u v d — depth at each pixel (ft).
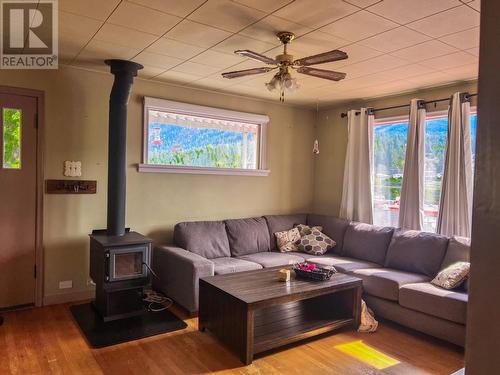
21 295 12.14
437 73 12.53
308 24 8.75
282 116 18.08
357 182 16.75
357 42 9.83
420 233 13.21
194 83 14.51
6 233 11.82
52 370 8.50
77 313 11.71
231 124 16.62
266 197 17.70
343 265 13.43
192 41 10.04
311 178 19.35
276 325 10.47
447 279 10.77
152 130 14.52
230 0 7.64
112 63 11.96
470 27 8.76
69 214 12.80
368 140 16.33
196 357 9.29
